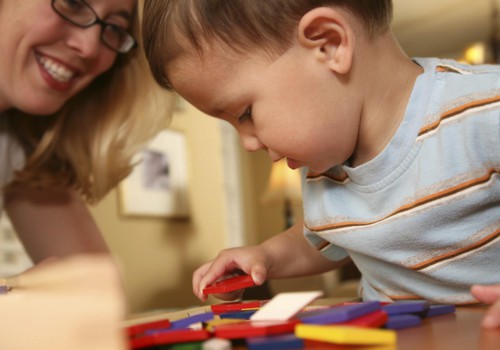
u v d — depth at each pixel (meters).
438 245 0.70
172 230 2.89
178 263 2.90
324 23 0.67
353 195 0.77
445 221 0.69
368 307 0.44
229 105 0.71
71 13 1.07
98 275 0.31
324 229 0.79
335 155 0.71
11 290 0.37
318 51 0.67
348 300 0.84
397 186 0.71
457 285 0.71
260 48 0.67
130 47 1.21
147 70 1.29
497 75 0.66
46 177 1.28
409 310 0.48
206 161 3.31
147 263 2.67
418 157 0.69
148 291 2.64
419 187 0.69
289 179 3.29
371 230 0.74
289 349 0.37
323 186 0.80
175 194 2.94
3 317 0.31
